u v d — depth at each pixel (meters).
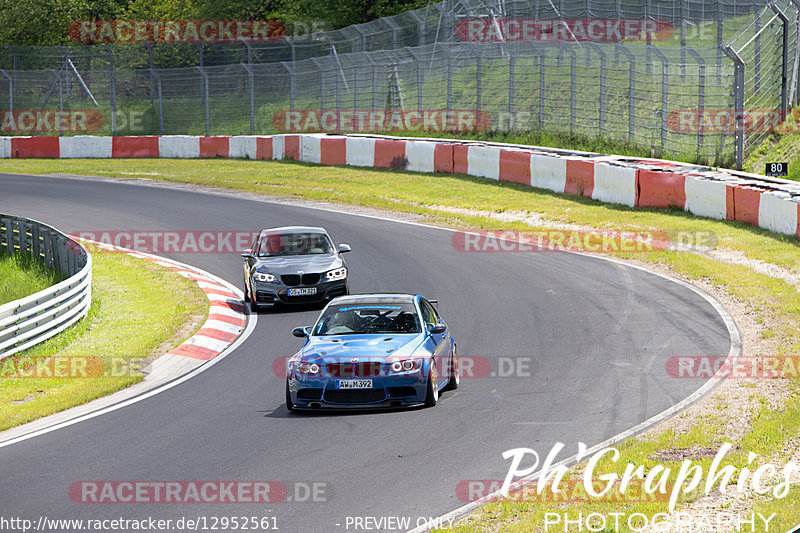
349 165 148.62
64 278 87.69
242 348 58.31
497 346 54.28
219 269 87.19
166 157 175.75
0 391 50.31
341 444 36.97
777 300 61.56
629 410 40.38
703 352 50.41
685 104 124.56
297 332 46.31
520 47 150.25
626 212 98.56
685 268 72.88
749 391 42.38
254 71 190.75
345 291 69.62
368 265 82.50
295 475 33.25
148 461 35.88
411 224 103.25
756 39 118.25
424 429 38.59
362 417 41.28
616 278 72.25
